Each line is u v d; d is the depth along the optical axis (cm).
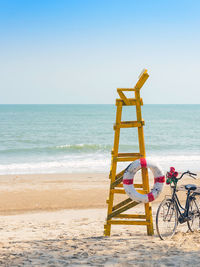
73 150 3123
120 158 615
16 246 542
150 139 4241
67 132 5388
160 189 585
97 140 4278
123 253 477
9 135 4800
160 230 582
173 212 595
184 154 2831
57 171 1925
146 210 613
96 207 1095
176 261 430
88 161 2367
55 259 453
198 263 420
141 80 593
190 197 612
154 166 586
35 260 449
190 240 552
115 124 613
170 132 5325
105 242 558
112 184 620
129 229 718
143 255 463
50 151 3053
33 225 802
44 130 5747
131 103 611
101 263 428
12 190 1349
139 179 1577
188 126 6700
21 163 2316
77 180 1584
